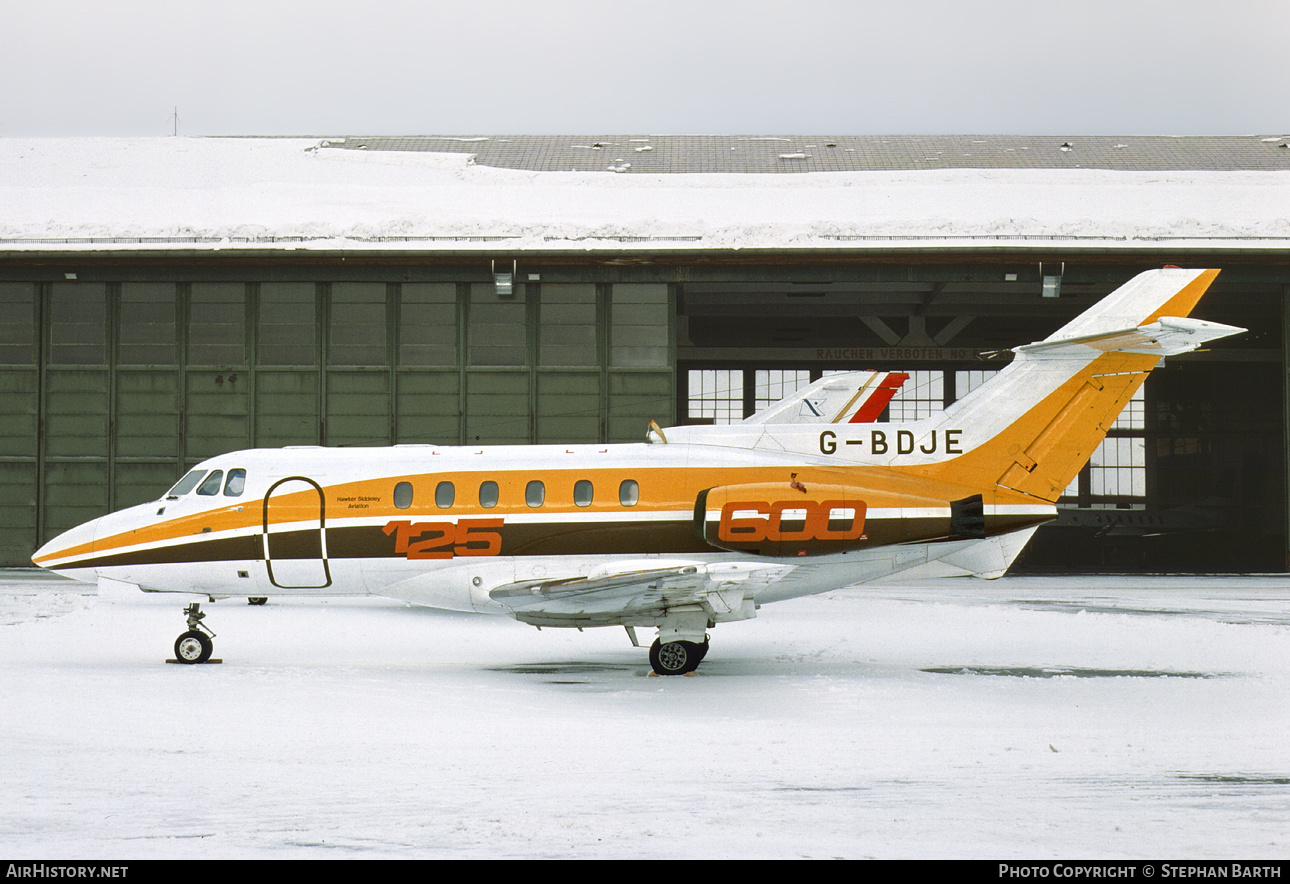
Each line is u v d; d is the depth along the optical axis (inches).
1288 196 1357.0
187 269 1216.2
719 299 1600.6
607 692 481.4
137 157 1531.7
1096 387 579.5
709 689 490.3
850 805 294.4
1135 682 514.3
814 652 626.8
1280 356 1755.7
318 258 1205.1
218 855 252.1
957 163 1583.4
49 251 1192.8
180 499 593.9
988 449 579.5
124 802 296.0
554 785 314.7
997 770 334.3
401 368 1219.9
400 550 577.3
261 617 807.7
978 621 797.2
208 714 424.5
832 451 581.6
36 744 369.1
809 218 1284.4
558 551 570.3
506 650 639.8
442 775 326.3
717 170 1545.3
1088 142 1720.0
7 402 1221.1
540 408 1221.7
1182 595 1045.8
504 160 1577.3
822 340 1747.0
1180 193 1370.6
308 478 588.7
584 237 1232.8
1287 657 604.1
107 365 1220.5
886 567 576.4
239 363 1221.1
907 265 1231.5
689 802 297.1
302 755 352.8
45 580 1111.0
